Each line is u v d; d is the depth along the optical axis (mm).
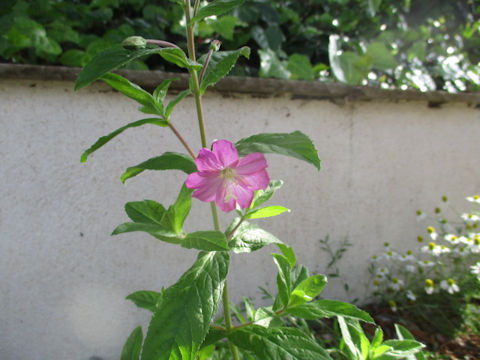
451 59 570
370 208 434
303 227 405
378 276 428
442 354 350
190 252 364
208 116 354
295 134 192
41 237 318
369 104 414
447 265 477
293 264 221
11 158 306
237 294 388
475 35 603
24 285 317
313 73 443
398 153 438
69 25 428
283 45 523
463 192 479
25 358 324
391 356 232
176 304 166
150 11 452
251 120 369
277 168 387
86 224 328
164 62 427
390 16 569
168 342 159
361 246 436
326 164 405
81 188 324
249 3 470
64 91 313
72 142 318
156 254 353
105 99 323
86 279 334
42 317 326
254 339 197
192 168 195
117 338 352
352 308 199
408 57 549
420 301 431
